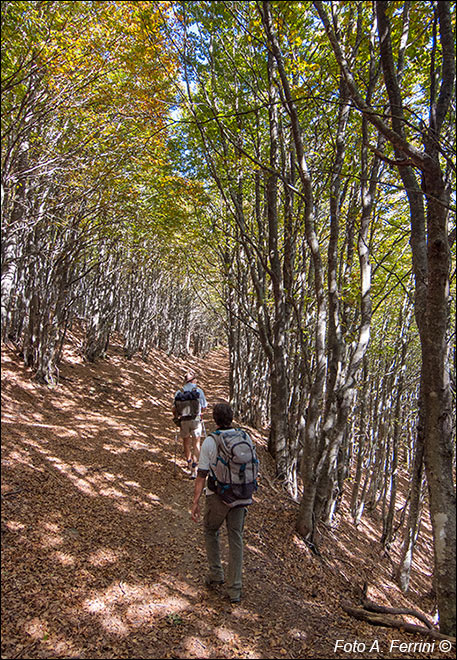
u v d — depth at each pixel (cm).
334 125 709
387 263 884
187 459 679
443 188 340
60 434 683
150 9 567
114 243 1218
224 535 504
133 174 930
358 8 481
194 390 685
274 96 650
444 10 343
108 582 359
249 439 368
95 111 776
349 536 825
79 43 598
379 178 659
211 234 1041
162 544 448
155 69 659
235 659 297
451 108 420
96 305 1355
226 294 1322
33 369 916
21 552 361
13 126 555
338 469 952
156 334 2416
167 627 320
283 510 646
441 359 351
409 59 539
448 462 352
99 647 287
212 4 540
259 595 394
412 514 735
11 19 524
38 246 892
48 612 307
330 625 372
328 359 606
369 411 1321
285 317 785
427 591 808
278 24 469
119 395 1145
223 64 726
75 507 466
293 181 702
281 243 991
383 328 1162
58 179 806
